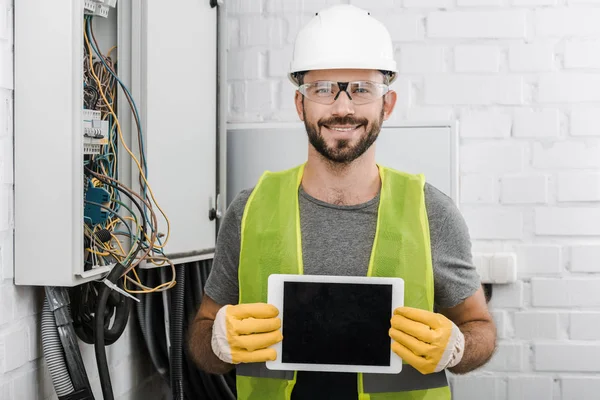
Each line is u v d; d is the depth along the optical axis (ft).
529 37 7.79
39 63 5.24
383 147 7.77
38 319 5.63
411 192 4.97
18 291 5.35
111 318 6.76
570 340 7.77
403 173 5.11
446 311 5.11
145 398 7.99
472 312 4.99
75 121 5.23
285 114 8.09
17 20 5.24
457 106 7.86
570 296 7.77
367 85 4.73
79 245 5.25
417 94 7.91
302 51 4.88
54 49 5.21
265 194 5.12
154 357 7.43
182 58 6.82
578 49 7.73
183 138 6.89
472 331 4.90
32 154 5.26
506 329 7.83
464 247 5.00
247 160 8.00
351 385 4.88
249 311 4.58
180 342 7.15
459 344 4.49
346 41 4.75
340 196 4.97
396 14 7.89
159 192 6.47
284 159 7.94
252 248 4.95
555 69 7.77
